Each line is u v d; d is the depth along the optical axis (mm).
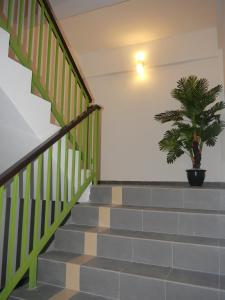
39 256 2096
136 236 2064
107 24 3727
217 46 3736
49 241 2316
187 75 3975
